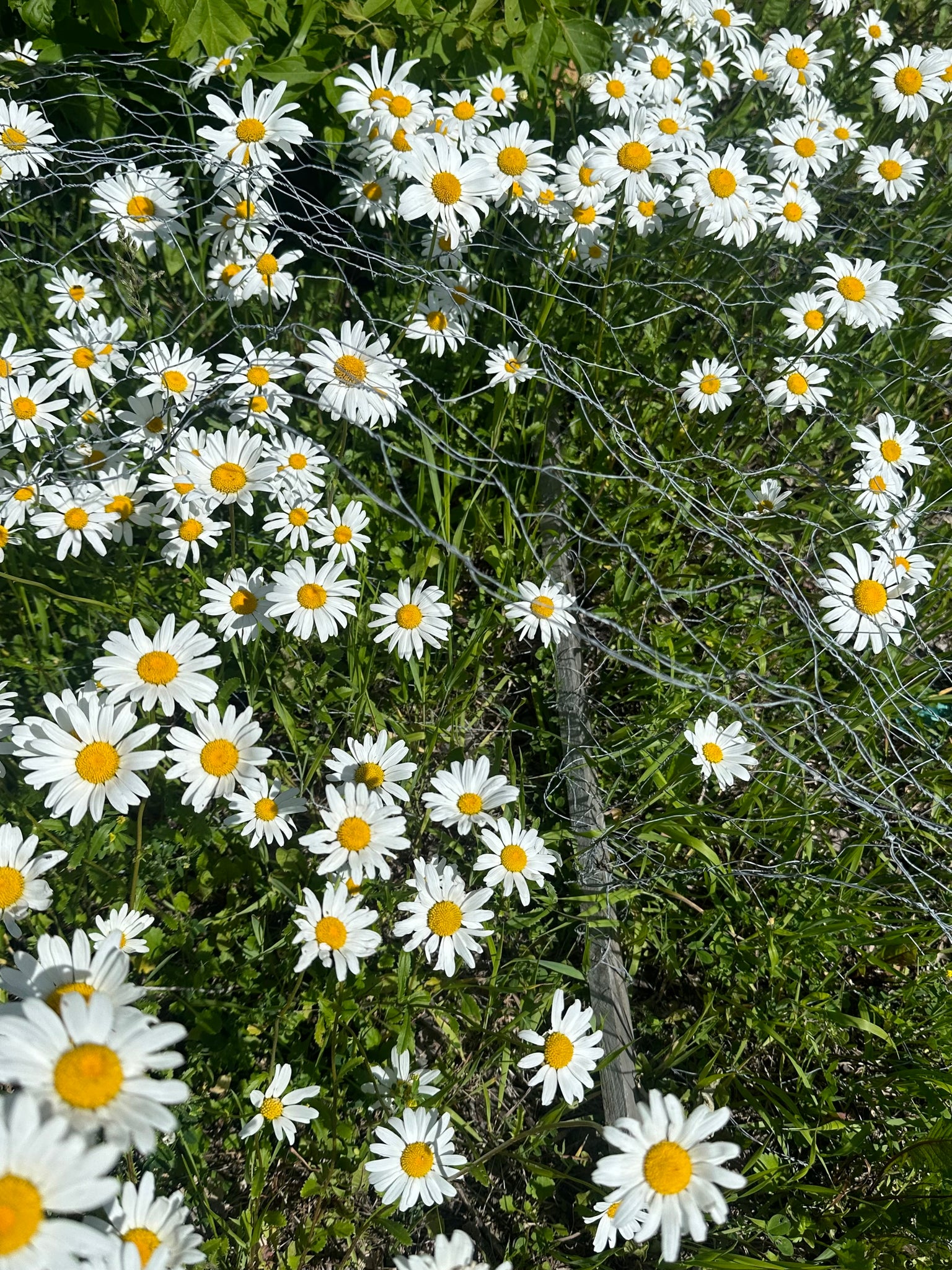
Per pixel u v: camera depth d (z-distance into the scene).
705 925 0.33
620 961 0.32
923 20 0.55
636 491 0.40
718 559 0.40
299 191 0.39
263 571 0.35
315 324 0.41
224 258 0.36
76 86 0.40
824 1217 0.29
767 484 0.40
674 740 0.34
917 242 0.43
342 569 0.30
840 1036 0.31
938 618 0.39
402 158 0.35
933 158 0.51
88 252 0.41
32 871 0.23
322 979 0.29
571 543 0.39
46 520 0.31
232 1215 0.27
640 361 0.42
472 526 0.39
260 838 0.27
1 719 0.28
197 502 0.30
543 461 0.40
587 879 0.32
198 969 0.29
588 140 0.46
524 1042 0.28
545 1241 0.28
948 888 0.31
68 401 0.34
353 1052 0.28
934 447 0.43
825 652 0.35
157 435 0.33
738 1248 0.28
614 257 0.41
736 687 0.37
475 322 0.42
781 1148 0.30
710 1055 0.31
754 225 0.38
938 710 0.38
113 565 0.35
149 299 0.40
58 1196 0.15
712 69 0.44
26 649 0.33
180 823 0.31
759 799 0.34
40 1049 0.17
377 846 0.27
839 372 0.44
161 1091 0.17
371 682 0.35
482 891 0.27
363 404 0.33
